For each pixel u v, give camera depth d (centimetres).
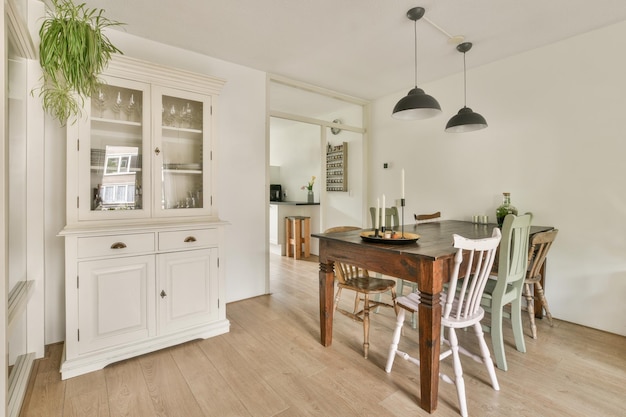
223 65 304
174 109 236
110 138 210
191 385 175
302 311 287
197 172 244
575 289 260
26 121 199
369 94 413
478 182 323
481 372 188
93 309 189
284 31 251
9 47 168
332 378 182
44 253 217
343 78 354
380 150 430
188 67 283
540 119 277
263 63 311
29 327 199
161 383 177
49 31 162
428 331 154
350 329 249
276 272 431
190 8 220
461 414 150
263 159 332
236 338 232
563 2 211
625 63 234
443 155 355
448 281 165
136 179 219
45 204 220
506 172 301
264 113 332
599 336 236
